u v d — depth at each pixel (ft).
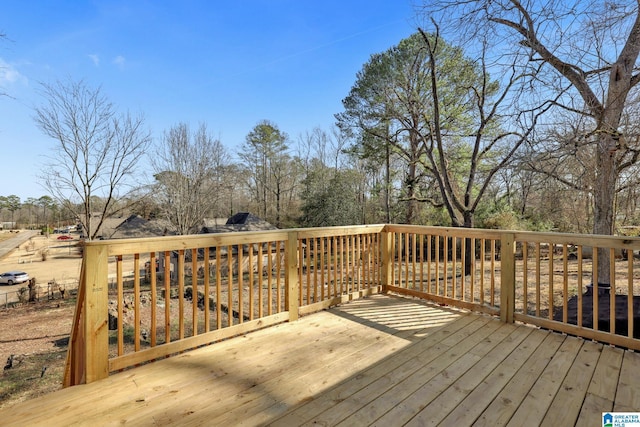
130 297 37.22
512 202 43.62
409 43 39.73
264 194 95.35
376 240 14.35
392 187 56.59
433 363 7.71
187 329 24.18
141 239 7.54
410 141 50.55
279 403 6.11
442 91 39.99
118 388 6.62
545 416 5.66
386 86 40.86
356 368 7.47
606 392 6.42
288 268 10.66
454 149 43.42
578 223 30.22
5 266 85.46
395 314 11.37
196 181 57.36
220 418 5.66
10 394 18.84
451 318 10.94
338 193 63.26
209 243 8.79
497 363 7.69
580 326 9.23
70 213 47.19
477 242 45.03
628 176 17.31
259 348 8.59
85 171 43.83
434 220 50.37
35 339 29.91
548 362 7.73
